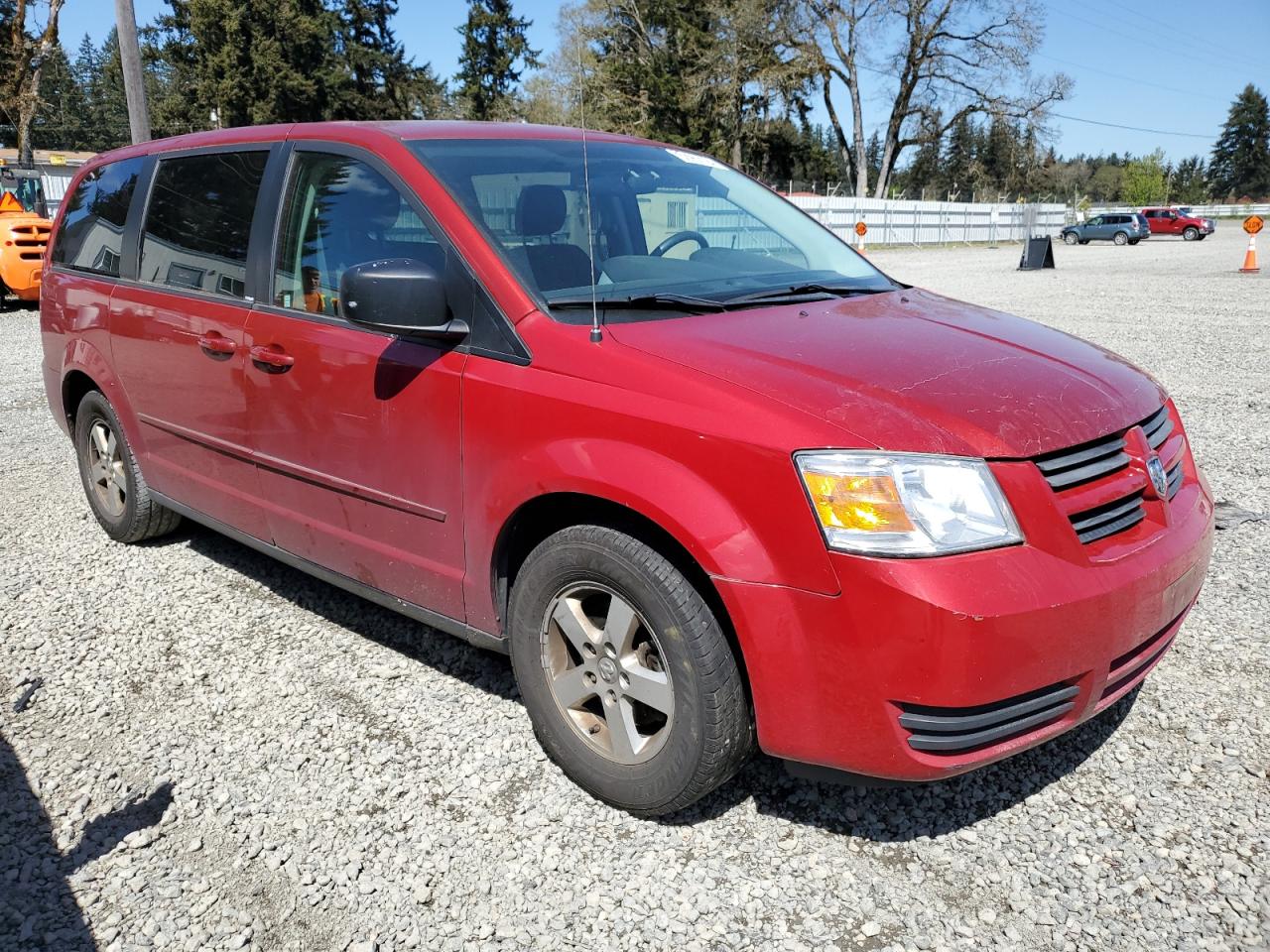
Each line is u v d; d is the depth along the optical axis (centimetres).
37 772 303
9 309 1491
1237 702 328
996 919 236
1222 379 863
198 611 416
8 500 569
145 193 441
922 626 218
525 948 230
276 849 266
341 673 360
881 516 223
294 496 359
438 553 308
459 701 340
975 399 246
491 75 5322
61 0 3256
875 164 8244
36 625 405
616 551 256
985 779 290
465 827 273
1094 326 1203
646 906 243
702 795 261
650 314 294
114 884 254
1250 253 2070
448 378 291
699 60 4703
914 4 4794
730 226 379
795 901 243
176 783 296
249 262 367
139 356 426
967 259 3133
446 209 304
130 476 463
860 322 300
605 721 275
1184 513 276
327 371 329
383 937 235
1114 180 10919
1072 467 246
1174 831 265
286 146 367
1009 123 4944
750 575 233
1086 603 230
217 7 4844
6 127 5084
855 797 283
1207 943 227
